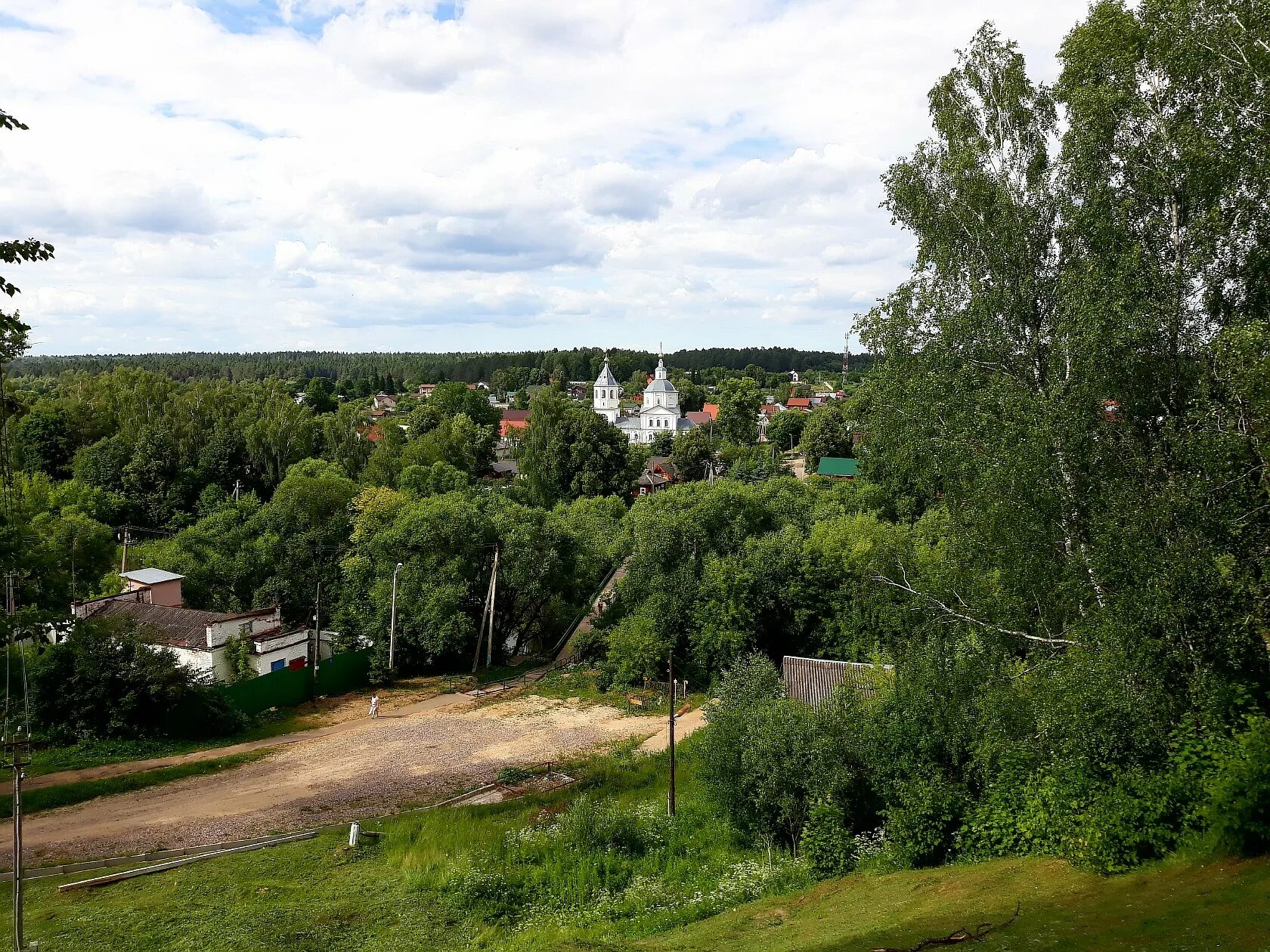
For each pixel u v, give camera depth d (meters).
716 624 40.94
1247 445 14.97
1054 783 14.94
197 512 73.75
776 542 43.66
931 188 20.17
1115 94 17.30
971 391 18.55
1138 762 14.30
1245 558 14.77
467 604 48.78
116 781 28.38
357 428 86.12
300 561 53.44
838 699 21.86
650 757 31.16
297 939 16.70
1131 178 18.02
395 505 54.59
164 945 16.58
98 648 33.56
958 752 17.98
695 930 15.28
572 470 79.12
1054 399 16.47
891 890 15.07
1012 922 11.39
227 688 37.38
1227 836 11.77
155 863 21.64
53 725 32.53
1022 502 16.28
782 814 20.84
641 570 45.75
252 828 24.75
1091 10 19.36
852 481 69.88
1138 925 10.32
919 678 18.30
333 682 43.38
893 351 20.05
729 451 105.12
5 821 25.28
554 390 83.94
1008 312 18.50
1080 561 15.75
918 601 19.08
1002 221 18.62
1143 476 15.77
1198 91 17.53
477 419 122.44
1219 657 14.15
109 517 68.56
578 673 45.28
